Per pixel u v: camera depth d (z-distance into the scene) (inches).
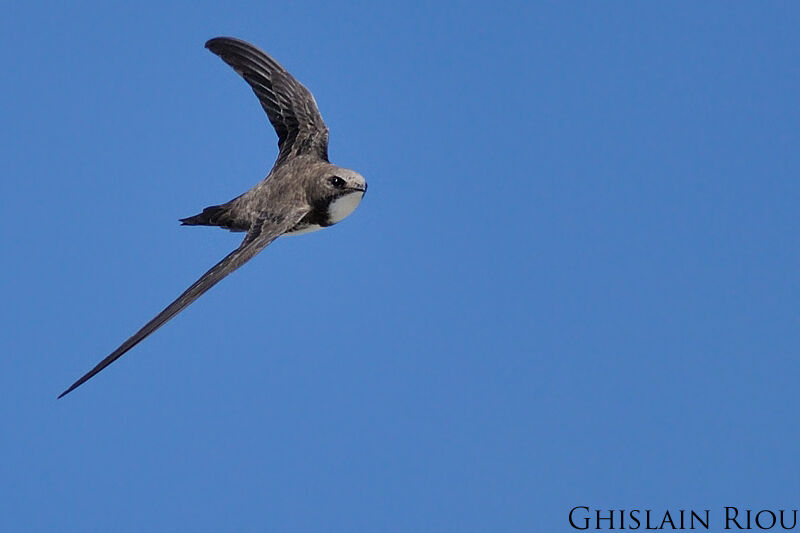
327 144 562.9
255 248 502.0
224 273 478.6
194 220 564.4
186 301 452.4
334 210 540.4
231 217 557.9
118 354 418.0
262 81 581.6
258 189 556.1
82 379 404.5
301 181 543.8
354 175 535.2
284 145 569.6
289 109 574.6
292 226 527.2
